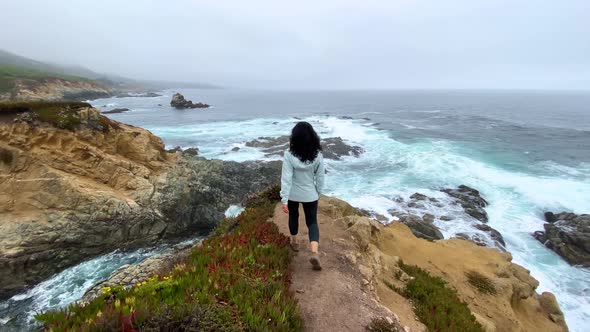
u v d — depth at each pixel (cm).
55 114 1945
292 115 7975
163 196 2108
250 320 379
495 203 2473
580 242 1847
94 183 1914
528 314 1035
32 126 1819
